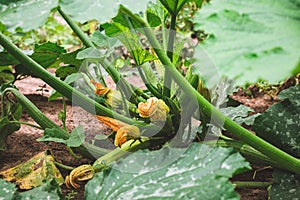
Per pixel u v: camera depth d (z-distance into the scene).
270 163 1.01
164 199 0.83
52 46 1.20
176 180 0.86
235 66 0.73
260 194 1.05
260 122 1.05
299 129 1.04
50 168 1.08
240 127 0.94
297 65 0.70
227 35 0.76
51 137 1.08
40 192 0.97
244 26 0.77
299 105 1.05
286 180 0.99
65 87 1.05
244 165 0.83
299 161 0.94
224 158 0.85
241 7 0.79
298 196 0.97
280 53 0.72
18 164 1.15
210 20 0.79
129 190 0.88
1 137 1.17
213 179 0.82
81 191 1.06
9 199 0.93
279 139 1.04
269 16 0.77
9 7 0.89
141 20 0.96
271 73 0.71
